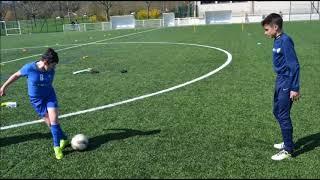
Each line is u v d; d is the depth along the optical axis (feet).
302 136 17.39
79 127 19.94
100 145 17.19
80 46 64.85
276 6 157.38
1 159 16.17
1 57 54.39
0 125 20.90
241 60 39.60
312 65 35.09
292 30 77.46
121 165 15.05
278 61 14.53
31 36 104.99
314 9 142.72
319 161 14.71
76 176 14.29
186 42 62.69
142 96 26.07
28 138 18.63
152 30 102.12
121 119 21.04
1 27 123.75
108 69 38.01
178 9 160.15
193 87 28.09
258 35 70.08
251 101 23.57
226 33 78.95
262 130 18.35
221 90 26.73
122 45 62.90
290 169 14.14
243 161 14.96
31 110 23.73
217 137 17.63
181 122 20.04
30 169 15.08
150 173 14.28
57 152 15.97
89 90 28.73
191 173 14.14
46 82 16.25
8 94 28.68
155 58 44.45
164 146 16.80
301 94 24.68
